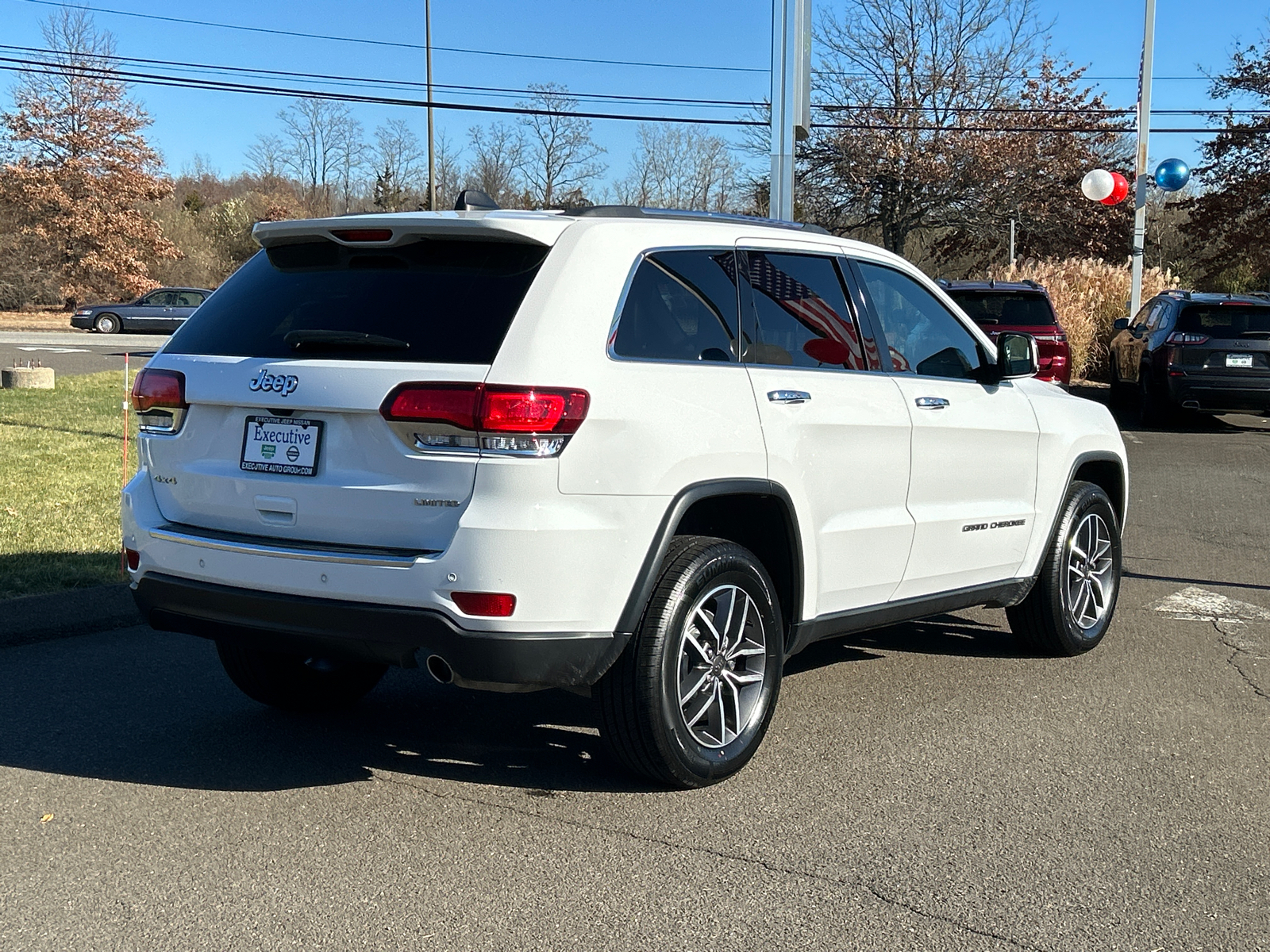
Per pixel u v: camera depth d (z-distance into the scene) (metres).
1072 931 3.24
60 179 47.41
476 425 3.64
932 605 5.32
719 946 3.13
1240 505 11.29
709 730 4.29
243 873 3.53
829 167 39.00
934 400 5.16
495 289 3.87
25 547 7.63
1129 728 5.00
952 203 39.53
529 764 4.49
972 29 38.56
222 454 4.12
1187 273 45.09
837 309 4.86
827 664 6.00
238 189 98.62
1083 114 39.44
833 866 3.62
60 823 3.87
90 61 47.16
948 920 3.29
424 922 3.24
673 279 4.21
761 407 4.32
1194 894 3.47
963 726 5.00
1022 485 5.75
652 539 3.94
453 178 70.00
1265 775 4.47
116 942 3.12
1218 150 37.00
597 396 3.79
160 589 4.20
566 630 3.77
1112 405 20.81
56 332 38.06
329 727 4.90
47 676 5.53
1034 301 15.45
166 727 4.85
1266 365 16.73
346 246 4.15
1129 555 8.98
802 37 13.67
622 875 3.54
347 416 3.83
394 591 3.71
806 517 4.51
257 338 4.14
